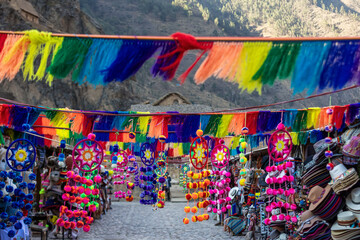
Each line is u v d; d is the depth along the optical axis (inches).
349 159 235.3
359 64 112.4
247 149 488.7
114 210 865.5
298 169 373.1
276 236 360.8
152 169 426.3
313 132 335.6
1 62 123.0
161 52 115.2
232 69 112.1
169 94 1797.5
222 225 605.0
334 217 250.7
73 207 426.3
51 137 387.9
